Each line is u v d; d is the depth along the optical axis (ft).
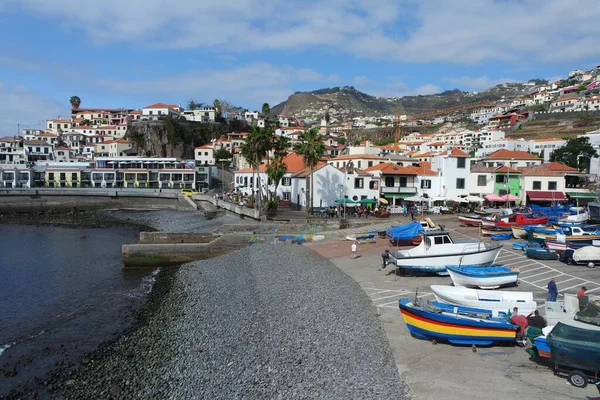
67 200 343.26
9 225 263.29
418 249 111.86
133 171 404.77
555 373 55.47
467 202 241.55
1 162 446.19
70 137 556.10
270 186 281.33
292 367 63.77
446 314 68.74
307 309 88.48
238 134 572.51
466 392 51.52
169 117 563.48
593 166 283.38
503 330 64.18
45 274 141.38
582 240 128.36
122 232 237.25
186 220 268.00
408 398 50.57
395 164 260.62
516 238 153.48
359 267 120.78
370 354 64.44
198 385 62.28
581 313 62.18
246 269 130.82
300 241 164.55
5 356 77.97
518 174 247.09
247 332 80.79
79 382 67.31
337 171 231.09
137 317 97.35
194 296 110.01
